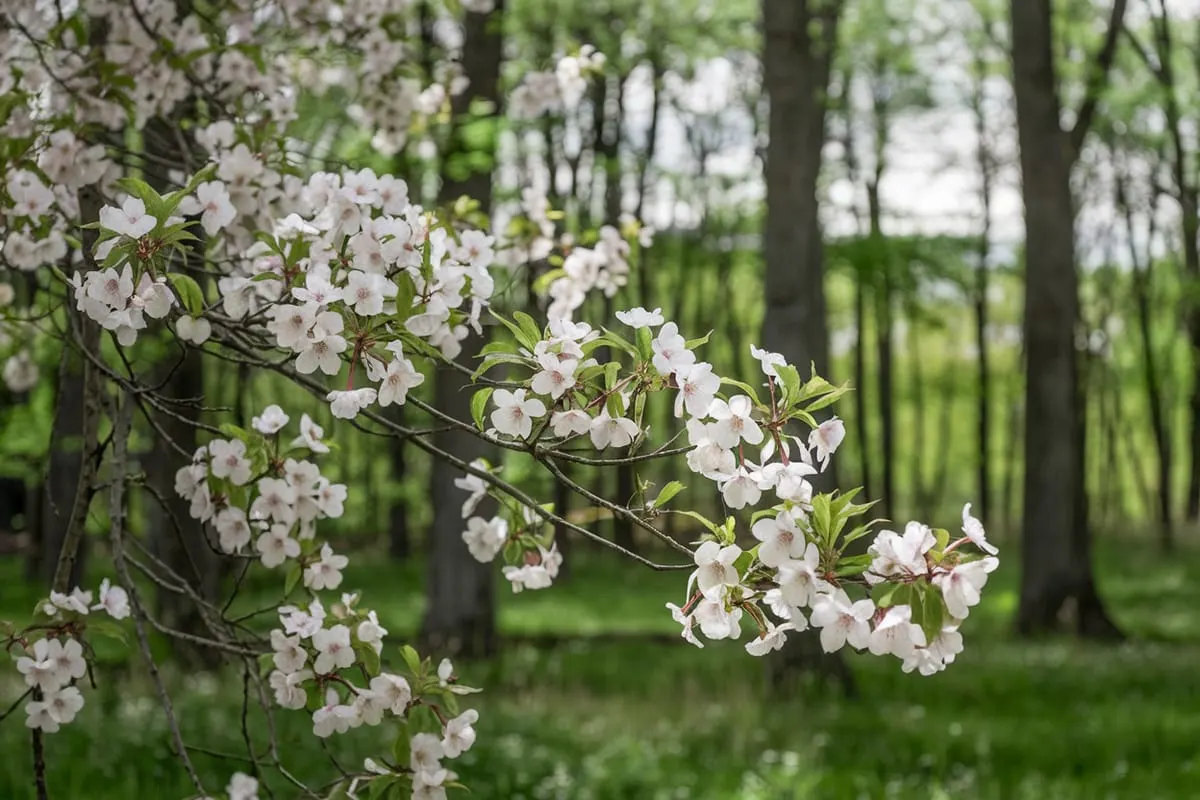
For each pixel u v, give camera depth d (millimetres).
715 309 29547
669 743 8703
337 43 4551
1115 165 26938
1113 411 36906
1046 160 16250
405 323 2404
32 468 8555
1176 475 45906
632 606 22266
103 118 3715
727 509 2178
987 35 22828
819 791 7555
